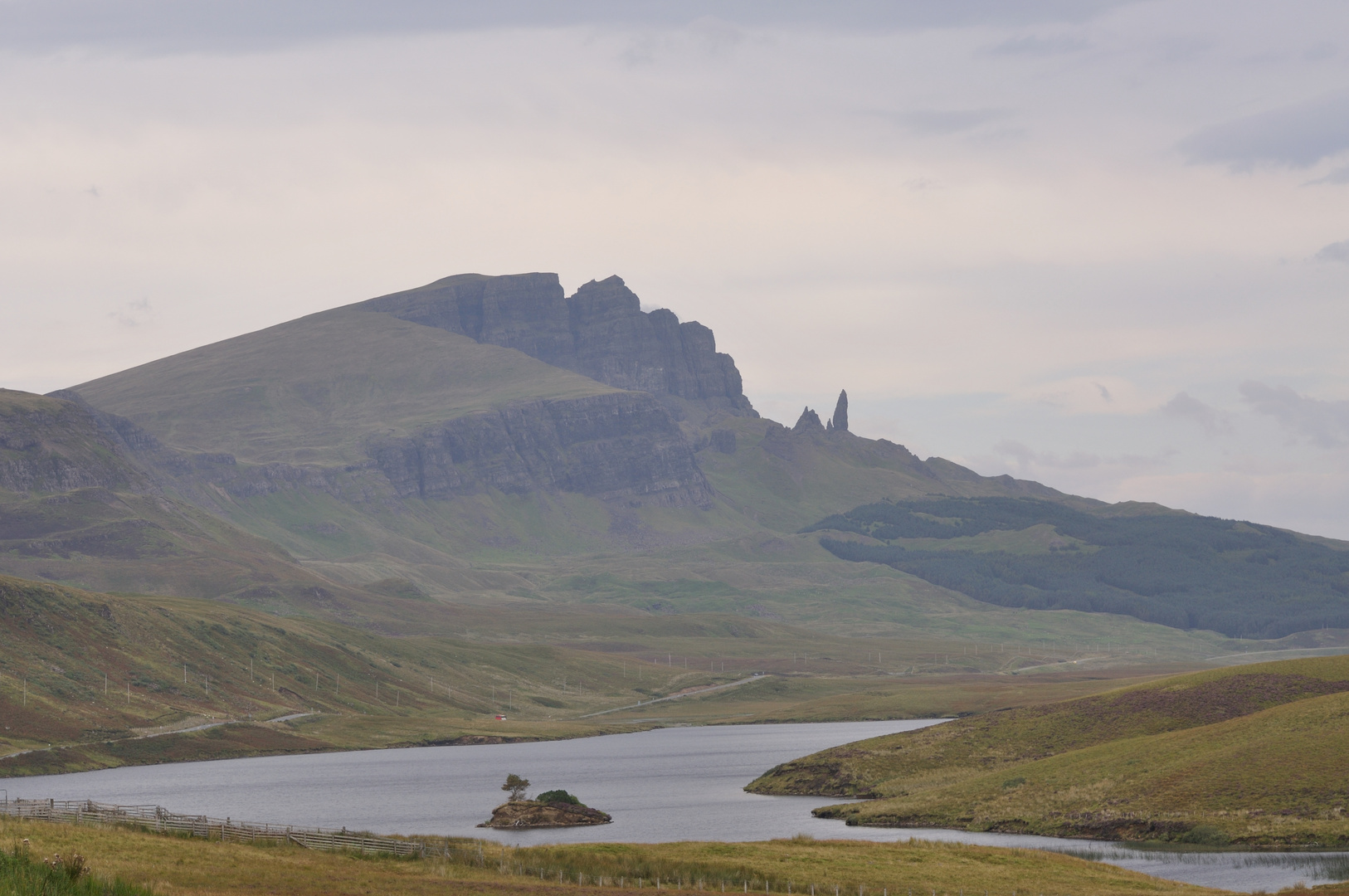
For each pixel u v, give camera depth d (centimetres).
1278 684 17588
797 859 9356
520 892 7188
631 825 16288
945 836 13700
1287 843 11756
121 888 5378
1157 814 13100
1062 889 8544
